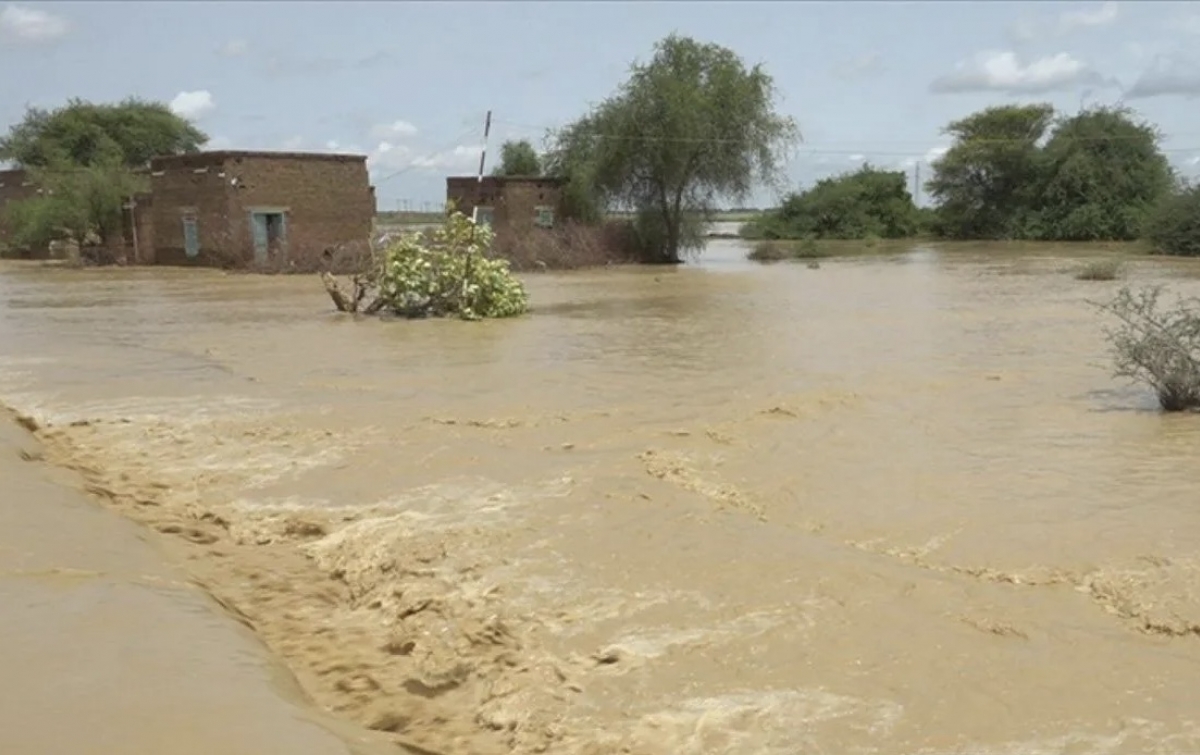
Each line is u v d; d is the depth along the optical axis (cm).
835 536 717
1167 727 450
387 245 2691
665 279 3616
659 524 732
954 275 3600
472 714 496
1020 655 523
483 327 2044
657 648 542
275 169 4250
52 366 1504
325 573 688
